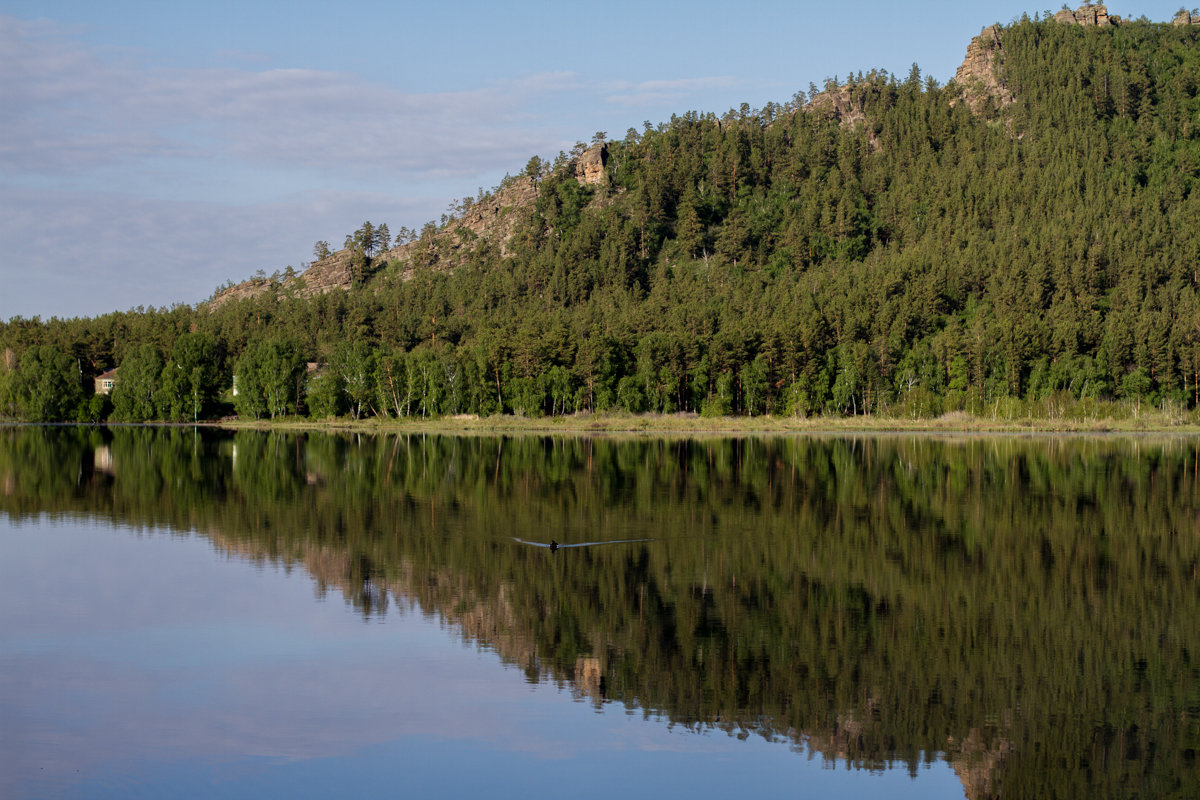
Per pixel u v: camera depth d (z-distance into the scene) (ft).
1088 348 589.32
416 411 598.75
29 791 81.35
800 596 139.44
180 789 82.07
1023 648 117.08
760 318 620.49
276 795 81.25
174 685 104.58
